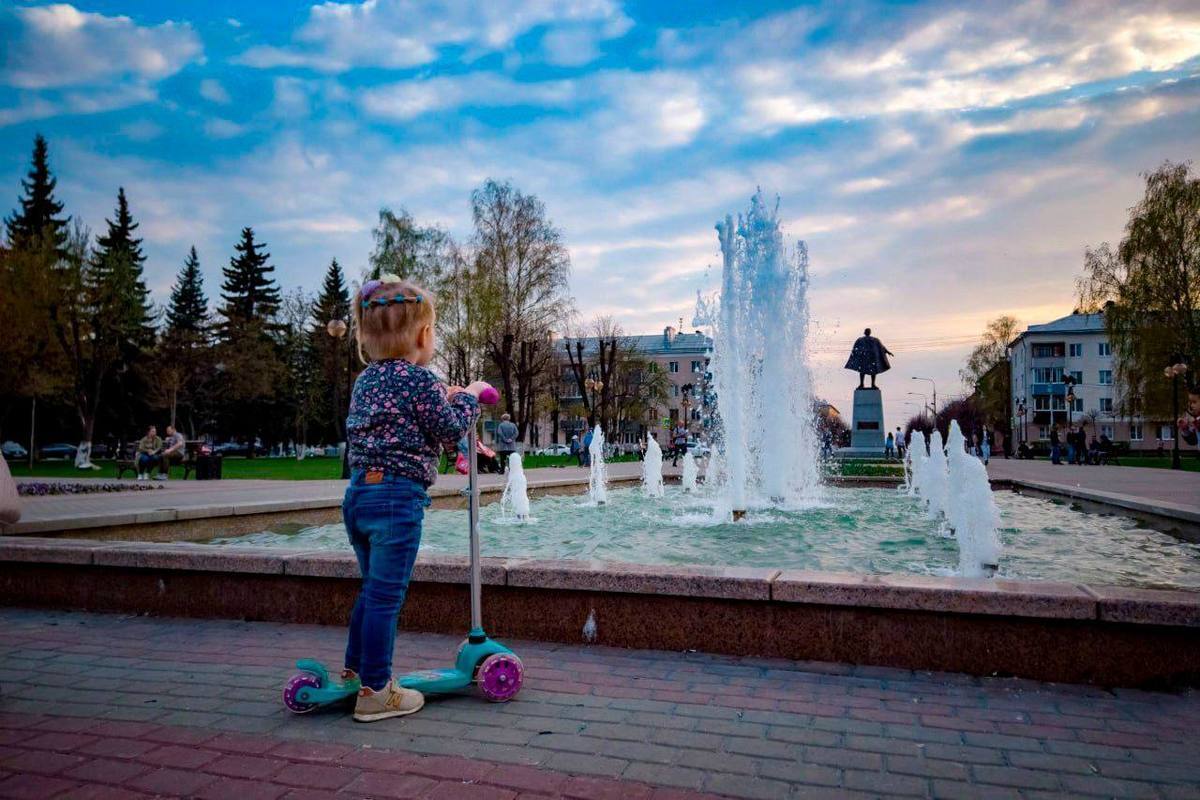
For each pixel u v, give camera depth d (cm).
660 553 786
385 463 325
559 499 1498
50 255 3453
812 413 1484
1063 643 374
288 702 325
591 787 255
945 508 1120
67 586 558
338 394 5644
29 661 414
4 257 3362
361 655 332
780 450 1384
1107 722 319
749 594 417
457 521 1100
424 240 4469
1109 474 2381
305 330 6091
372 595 322
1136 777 265
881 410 3366
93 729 309
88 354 3603
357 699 322
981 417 8850
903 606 394
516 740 297
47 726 313
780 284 1390
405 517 325
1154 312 3706
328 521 1193
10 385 3534
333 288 7700
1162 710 333
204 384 5256
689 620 430
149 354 4812
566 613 450
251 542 960
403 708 325
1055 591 381
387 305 339
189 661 414
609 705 340
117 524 928
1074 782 261
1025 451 5759
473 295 3922
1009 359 8444
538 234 4106
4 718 323
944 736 303
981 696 352
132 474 2742
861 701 345
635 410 7294
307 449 6706
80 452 3184
